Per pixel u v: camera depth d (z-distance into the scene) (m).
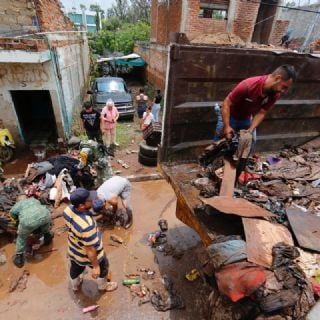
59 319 2.86
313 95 3.49
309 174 3.12
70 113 8.59
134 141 8.54
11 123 6.91
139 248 3.90
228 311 1.76
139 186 5.68
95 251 2.59
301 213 2.24
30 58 5.59
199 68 2.66
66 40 8.93
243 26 10.48
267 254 1.70
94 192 4.12
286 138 3.74
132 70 22.06
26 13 6.16
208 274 1.91
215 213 2.22
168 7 11.43
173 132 2.97
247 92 2.44
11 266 3.52
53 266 3.55
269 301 1.43
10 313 2.91
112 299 3.10
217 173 2.67
